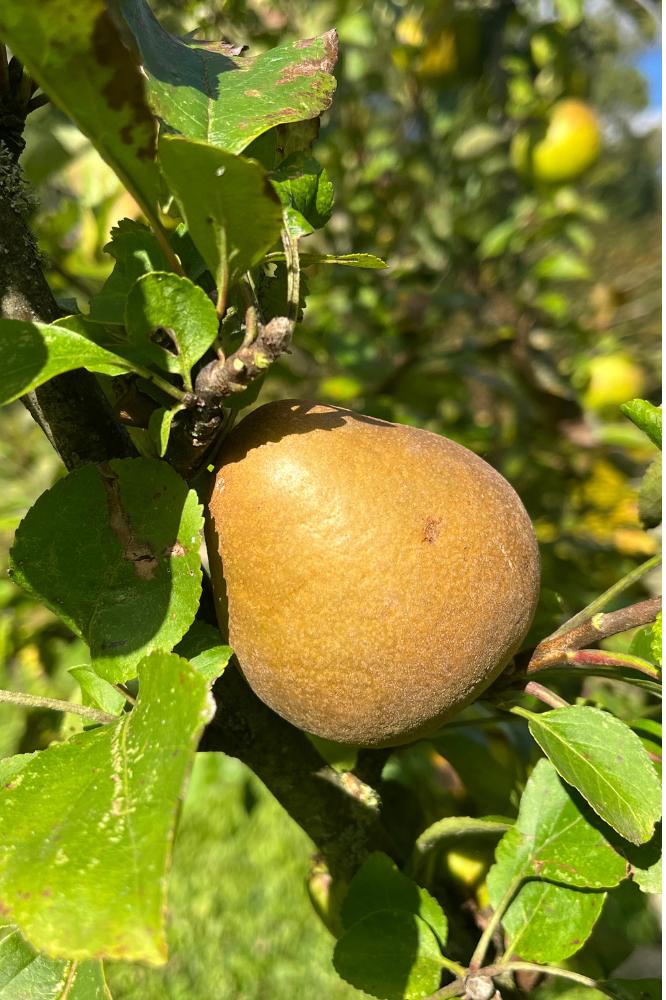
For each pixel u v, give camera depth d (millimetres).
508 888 237
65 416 225
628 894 301
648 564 245
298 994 700
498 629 222
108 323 211
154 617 203
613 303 873
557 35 698
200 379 201
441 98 798
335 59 240
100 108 178
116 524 208
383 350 631
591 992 303
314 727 226
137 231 227
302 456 217
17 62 216
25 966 225
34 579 204
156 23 241
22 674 469
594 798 217
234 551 219
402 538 212
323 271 677
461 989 225
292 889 809
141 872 151
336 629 212
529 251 899
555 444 642
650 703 355
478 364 668
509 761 357
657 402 786
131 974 711
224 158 172
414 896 242
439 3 725
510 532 228
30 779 179
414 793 326
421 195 803
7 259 219
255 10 674
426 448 229
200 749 248
